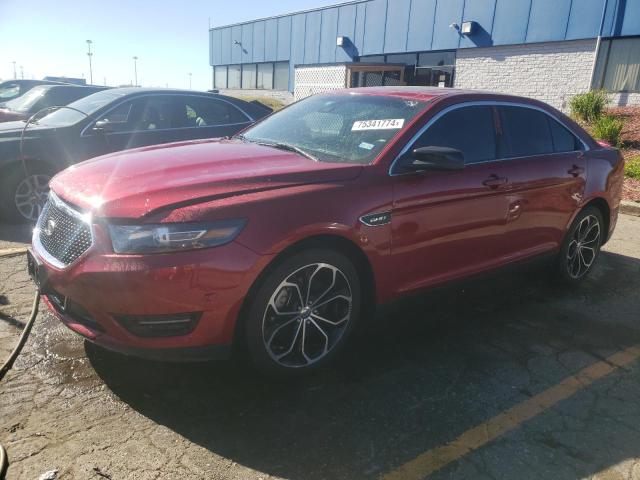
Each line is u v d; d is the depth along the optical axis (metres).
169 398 2.92
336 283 3.19
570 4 15.03
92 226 2.72
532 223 4.23
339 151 3.56
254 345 2.89
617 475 2.51
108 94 6.80
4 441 2.51
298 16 25.20
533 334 3.92
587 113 12.50
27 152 5.97
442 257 3.63
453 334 3.86
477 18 17.33
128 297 2.61
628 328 4.11
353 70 21.59
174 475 2.37
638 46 13.94
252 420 2.77
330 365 3.35
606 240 5.16
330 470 2.46
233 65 31.69
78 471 2.36
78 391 2.93
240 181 2.91
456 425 2.82
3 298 4.02
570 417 2.94
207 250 2.64
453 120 3.77
